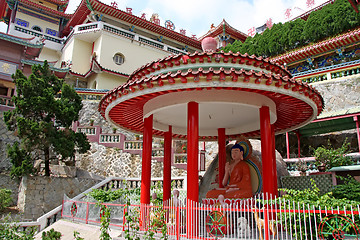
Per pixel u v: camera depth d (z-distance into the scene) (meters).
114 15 40.03
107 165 23.05
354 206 7.90
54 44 43.91
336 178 13.03
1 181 19.23
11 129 19.45
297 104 10.54
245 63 10.09
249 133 15.07
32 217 17.19
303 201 8.26
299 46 34.56
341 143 21.67
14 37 29.16
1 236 10.43
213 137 16.44
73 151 19.69
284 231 9.23
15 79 19.97
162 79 8.69
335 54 32.81
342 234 6.74
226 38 46.03
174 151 20.69
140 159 22.44
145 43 41.19
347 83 23.77
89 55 40.50
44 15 45.81
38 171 19.12
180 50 45.41
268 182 9.59
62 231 13.14
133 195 16.88
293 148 23.94
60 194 18.52
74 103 21.86
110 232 11.27
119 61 39.06
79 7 39.50
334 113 19.03
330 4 32.09
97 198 14.81
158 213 9.40
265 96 10.41
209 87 8.68
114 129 24.70
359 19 29.27
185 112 11.91
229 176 12.51
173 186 17.80
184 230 9.60
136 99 10.27
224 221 9.23
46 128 18.19
